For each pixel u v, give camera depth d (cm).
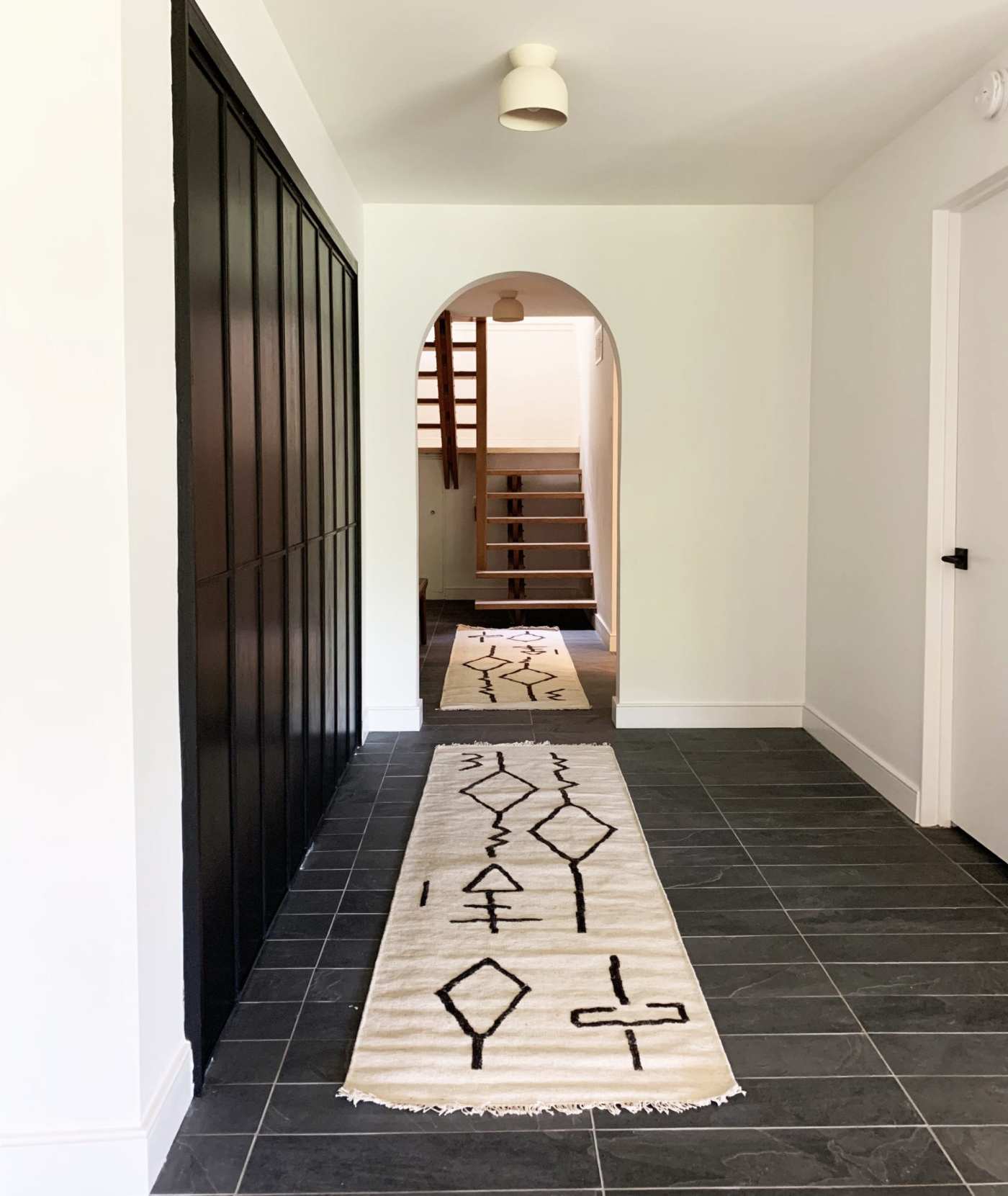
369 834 339
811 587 473
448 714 520
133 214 158
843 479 426
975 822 326
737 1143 178
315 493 334
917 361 346
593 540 823
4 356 154
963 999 229
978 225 321
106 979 162
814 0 264
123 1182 164
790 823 350
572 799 375
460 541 981
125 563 157
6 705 158
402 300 463
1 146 151
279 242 273
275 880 271
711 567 483
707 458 477
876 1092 193
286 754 284
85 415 155
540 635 780
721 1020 220
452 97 329
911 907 280
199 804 191
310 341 327
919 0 264
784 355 472
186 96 182
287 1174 170
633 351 472
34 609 157
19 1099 163
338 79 312
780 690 488
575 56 299
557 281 470
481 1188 167
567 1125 183
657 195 447
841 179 423
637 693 489
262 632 250
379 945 257
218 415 208
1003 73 285
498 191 439
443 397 809
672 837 337
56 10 149
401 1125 183
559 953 250
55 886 160
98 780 159
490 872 303
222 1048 210
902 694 363
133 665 159
